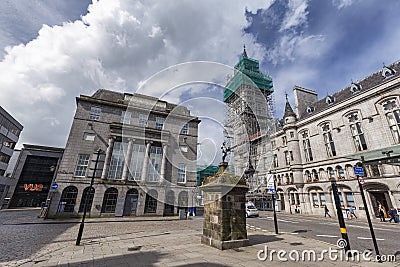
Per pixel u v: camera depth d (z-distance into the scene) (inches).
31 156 1675.7
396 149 331.3
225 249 256.1
